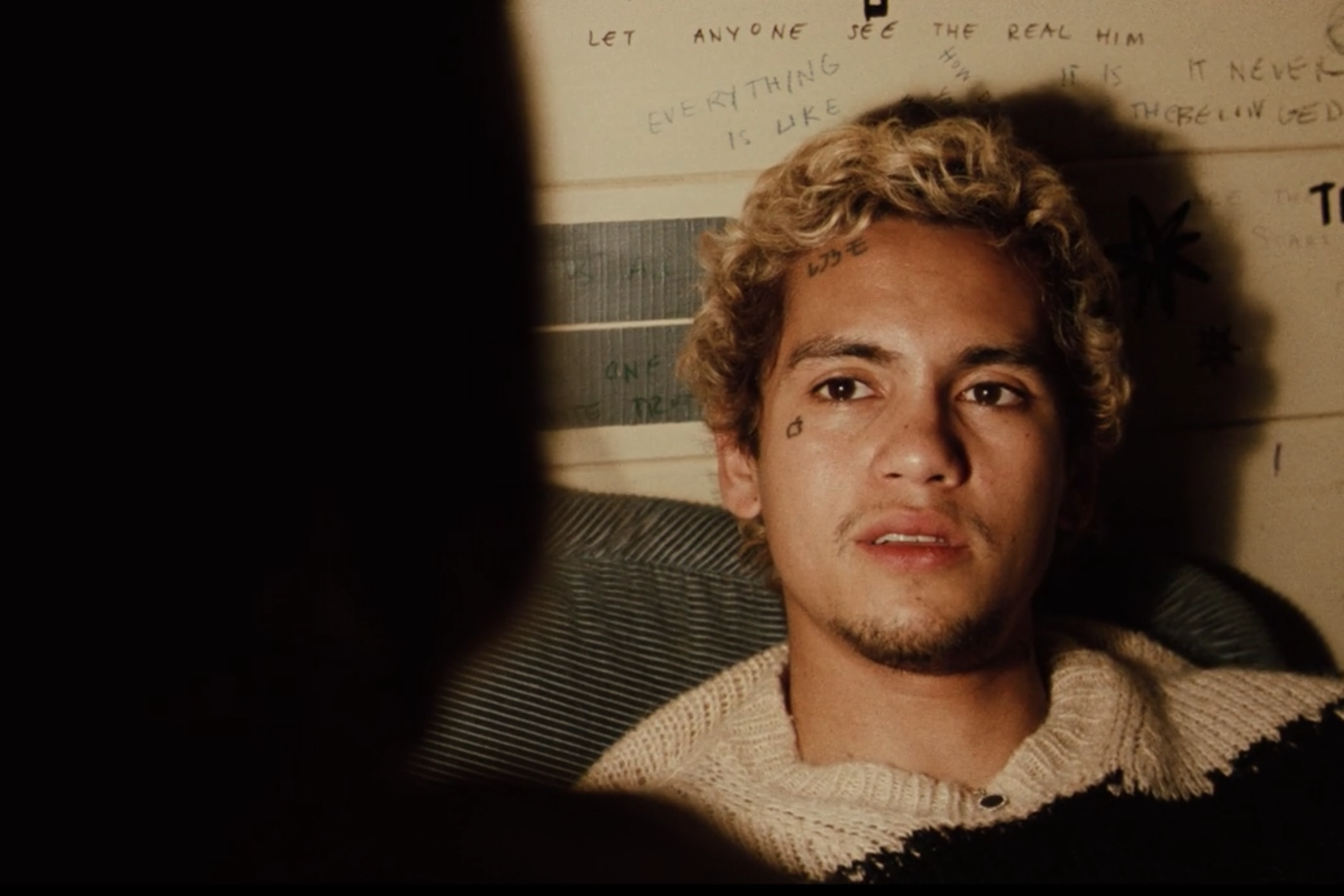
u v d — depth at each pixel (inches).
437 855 12.5
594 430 51.8
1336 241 54.1
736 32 50.5
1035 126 51.8
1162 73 52.2
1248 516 55.2
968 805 36.7
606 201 51.1
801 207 41.1
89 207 9.3
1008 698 38.9
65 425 9.5
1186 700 42.5
